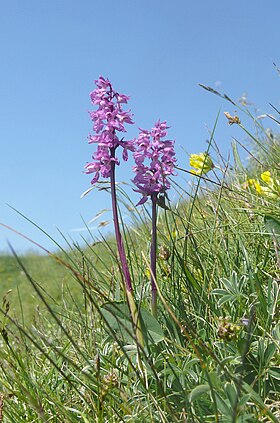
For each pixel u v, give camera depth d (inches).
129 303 23.8
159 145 25.0
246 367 23.3
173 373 21.9
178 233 35.1
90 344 31.7
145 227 36.4
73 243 34.5
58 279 83.0
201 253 33.9
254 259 32.6
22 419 26.2
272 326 26.8
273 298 26.6
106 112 24.8
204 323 27.7
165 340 25.9
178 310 28.5
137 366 24.3
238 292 26.1
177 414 22.2
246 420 19.9
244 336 23.7
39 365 32.3
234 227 35.0
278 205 35.7
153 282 24.9
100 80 25.0
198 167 38.7
